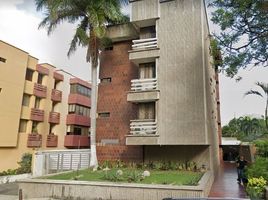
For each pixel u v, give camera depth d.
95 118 19.52
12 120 24.81
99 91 21.83
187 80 17.31
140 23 19.72
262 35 12.47
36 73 29.19
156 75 18.20
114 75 21.62
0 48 23.77
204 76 17.09
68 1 19.30
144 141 17.38
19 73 25.91
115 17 19.61
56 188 12.98
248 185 11.70
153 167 18.19
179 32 18.17
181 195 10.69
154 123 17.58
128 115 20.45
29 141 27.30
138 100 18.22
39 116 29.27
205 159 17.50
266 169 12.81
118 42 22.14
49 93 31.36
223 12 12.54
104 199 11.98
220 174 20.84
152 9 19.17
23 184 13.59
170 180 12.92
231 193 12.67
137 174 13.77
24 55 26.69
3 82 24.02
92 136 19.17
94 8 19.38
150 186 11.27
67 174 16.09
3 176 21.48
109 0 19.64
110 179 13.30
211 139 19.31
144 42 19.75
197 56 17.39
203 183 11.63
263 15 12.03
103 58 22.34
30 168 24.17
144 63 19.69
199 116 16.59
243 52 12.97
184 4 18.44
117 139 20.41
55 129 32.44
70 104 35.22
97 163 19.30
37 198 12.97
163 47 18.38
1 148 24.00
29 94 28.16
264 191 10.55
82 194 12.44
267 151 19.47
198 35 17.64
